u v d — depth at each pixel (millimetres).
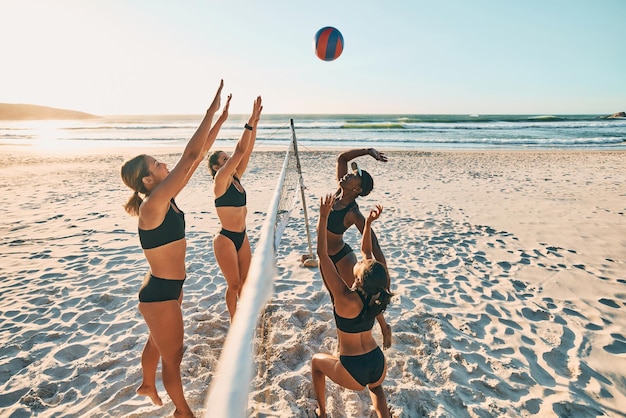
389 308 4098
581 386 2982
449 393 2844
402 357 3256
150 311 2252
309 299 4246
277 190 3061
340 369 2244
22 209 8617
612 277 4922
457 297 4395
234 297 3436
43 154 20062
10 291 4582
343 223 3215
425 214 7984
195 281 4805
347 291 2195
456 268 5242
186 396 2766
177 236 2303
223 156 3453
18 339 3574
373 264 2188
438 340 3516
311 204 8797
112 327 3758
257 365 3062
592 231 6758
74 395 2863
